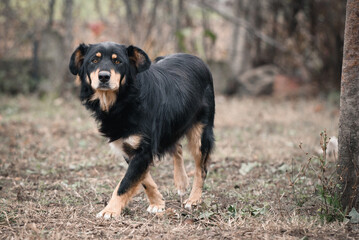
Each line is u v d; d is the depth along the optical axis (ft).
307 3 62.13
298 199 23.34
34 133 40.09
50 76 59.93
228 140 38.96
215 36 62.28
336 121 45.91
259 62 67.26
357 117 19.63
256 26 65.67
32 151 34.37
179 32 60.08
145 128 21.07
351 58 19.49
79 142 36.88
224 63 65.92
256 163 31.32
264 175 29.25
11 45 63.16
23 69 60.44
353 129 19.75
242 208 22.36
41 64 60.39
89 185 26.78
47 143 36.86
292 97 61.67
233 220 20.20
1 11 61.67
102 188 26.08
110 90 20.34
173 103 22.49
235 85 66.03
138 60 21.02
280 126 44.62
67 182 27.48
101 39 63.41
